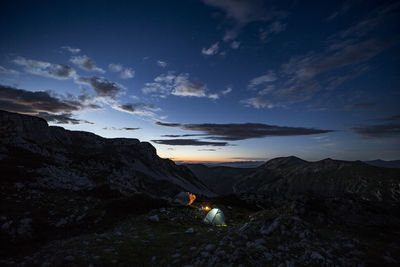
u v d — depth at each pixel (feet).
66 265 24.44
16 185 62.75
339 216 45.78
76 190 73.36
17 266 24.76
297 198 53.57
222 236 36.32
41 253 28.45
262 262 25.76
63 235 41.42
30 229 39.93
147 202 62.95
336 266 24.70
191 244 34.14
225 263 25.39
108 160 247.09
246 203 96.12
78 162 214.48
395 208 48.62
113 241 34.65
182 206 70.74
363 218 44.52
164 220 51.98
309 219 44.55
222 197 101.91
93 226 46.98
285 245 30.53
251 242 31.55
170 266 26.35
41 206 51.49
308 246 29.78
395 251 29.76
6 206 47.44
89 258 26.55
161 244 34.73
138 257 29.04
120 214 54.60
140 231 42.32
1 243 33.94
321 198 53.31
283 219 38.11
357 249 29.86
